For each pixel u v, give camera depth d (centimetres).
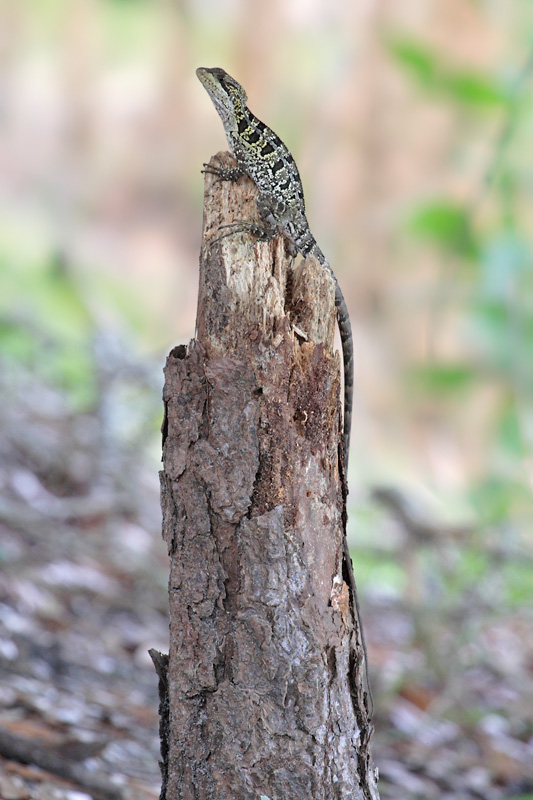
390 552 1198
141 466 1380
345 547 402
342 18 2341
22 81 2600
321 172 2378
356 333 2159
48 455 1237
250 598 372
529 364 1102
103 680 786
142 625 964
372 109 2312
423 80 1119
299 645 374
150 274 2481
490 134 1605
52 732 595
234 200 484
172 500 381
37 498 1151
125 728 679
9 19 2555
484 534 1152
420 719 899
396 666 987
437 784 766
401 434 1838
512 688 1028
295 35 2420
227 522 376
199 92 2644
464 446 1400
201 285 405
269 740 370
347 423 570
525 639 1159
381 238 2142
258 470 379
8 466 1182
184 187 2648
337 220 2348
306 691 372
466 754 845
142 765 605
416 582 1095
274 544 373
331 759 378
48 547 1030
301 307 409
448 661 972
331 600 390
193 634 376
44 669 750
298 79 2431
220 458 376
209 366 380
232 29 2509
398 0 2236
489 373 1213
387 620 1146
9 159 2558
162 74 2619
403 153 2311
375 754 795
